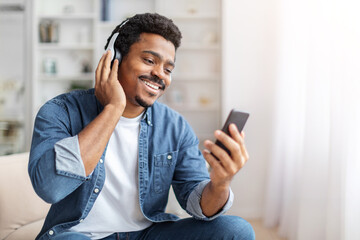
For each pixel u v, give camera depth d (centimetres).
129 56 98
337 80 168
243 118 86
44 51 404
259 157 285
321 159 192
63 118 99
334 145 168
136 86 98
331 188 168
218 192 92
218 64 387
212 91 394
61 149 82
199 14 376
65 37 404
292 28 236
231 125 82
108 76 95
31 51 374
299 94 226
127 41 98
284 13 246
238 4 286
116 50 99
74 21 404
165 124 115
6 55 370
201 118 400
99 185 99
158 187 110
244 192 286
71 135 100
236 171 84
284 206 238
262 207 286
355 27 154
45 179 81
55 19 401
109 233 105
